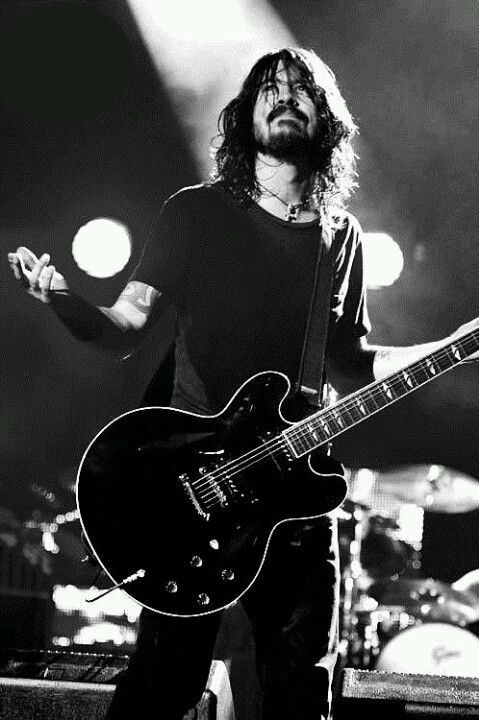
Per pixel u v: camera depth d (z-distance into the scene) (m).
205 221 4.39
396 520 9.93
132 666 4.13
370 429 12.73
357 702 4.37
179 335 4.40
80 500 4.02
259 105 4.50
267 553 4.13
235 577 4.05
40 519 12.80
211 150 4.68
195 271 4.37
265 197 4.46
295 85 4.50
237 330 4.29
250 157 4.49
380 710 4.35
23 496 13.06
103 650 7.93
